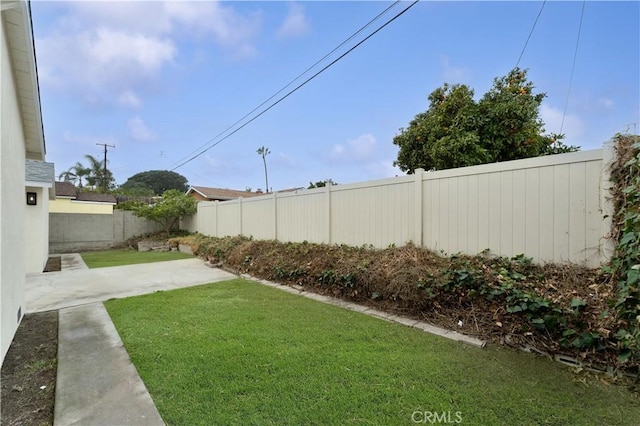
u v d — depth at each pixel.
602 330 2.54
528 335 2.96
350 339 3.24
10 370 2.74
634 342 2.25
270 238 8.36
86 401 2.17
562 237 3.44
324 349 2.99
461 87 7.06
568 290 3.03
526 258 3.70
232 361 2.74
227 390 2.29
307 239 7.13
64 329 3.63
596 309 2.70
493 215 4.04
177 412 2.03
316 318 3.96
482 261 3.97
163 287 5.89
